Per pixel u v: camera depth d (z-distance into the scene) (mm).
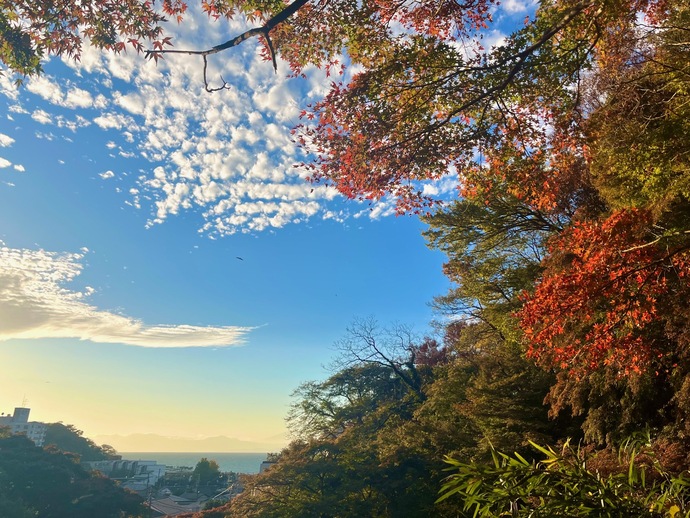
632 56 7797
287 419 40344
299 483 28422
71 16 5746
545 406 17953
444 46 7062
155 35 5906
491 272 23156
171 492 134125
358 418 39812
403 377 40531
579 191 13297
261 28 5965
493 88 6879
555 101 7691
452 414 27203
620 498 2965
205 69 5973
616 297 7531
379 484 25922
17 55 5785
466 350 31125
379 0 7145
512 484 3055
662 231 8180
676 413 9180
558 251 9805
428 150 7605
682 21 7453
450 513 17094
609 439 10664
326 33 7426
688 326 7699
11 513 67188
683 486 3070
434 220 23062
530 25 7027
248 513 29094
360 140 7496
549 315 7785
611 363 8758
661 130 7543
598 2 6332
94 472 88875
